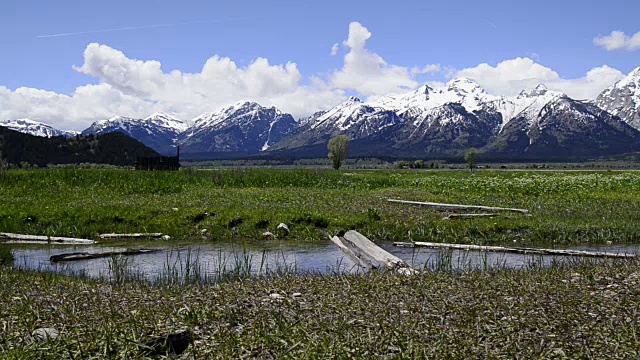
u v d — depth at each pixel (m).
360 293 11.42
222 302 10.84
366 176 54.56
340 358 7.57
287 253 19.42
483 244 21.22
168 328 9.02
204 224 24.39
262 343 8.23
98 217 24.86
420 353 7.64
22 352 7.71
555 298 10.59
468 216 25.94
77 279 14.15
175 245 21.20
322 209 27.25
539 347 7.90
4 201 29.58
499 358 7.57
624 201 32.62
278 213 25.20
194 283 13.83
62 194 33.62
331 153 133.00
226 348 8.09
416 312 9.77
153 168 66.88
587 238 22.14
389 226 23.73
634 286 11.38
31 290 12.30
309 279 13.38
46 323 9.51
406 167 179.62
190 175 47.47
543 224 23.45
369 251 17.75
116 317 9.72
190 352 8.01
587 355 7.61
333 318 9.38
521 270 14.42
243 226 23.95
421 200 33.00
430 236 22.34
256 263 17.44
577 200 33.22
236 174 48.81
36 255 18.89
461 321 9.09
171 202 29.36
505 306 9.99
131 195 33.91
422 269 15.40
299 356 7.68
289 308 10.22
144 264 17.23
